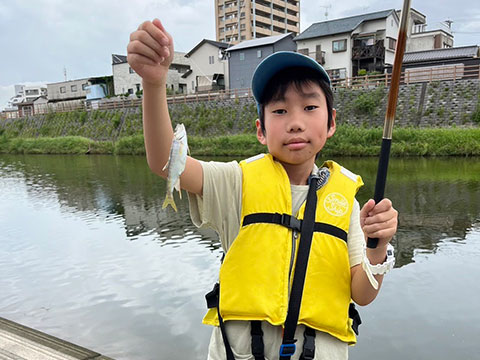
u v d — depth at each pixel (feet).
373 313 16.85
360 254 4.97
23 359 10.07
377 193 4.40
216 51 126.31
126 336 15.78
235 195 4.97
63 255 25.59
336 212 4.91
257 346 4.56
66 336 15.97
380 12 105.70
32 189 51.72
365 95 77.00
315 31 110.93
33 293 20.07
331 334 4.72
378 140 67.82
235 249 4.82
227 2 190.19
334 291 4.73
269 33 195.21
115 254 25.45
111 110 113.39
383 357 13.94
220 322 4.78
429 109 70.90
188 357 14.30
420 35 119.24
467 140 61.82
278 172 4.97
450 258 22.61
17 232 31.42
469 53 91.20
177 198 42.68
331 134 5.39
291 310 4.54
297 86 4.75
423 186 42.19
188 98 100.73
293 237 4.78
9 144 120.06
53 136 124.16
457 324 15.80
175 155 4.23
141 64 3.89
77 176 62.34
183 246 26.63
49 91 181.47
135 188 49.96
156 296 19.26
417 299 17.88
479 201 35.37
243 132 86.84
